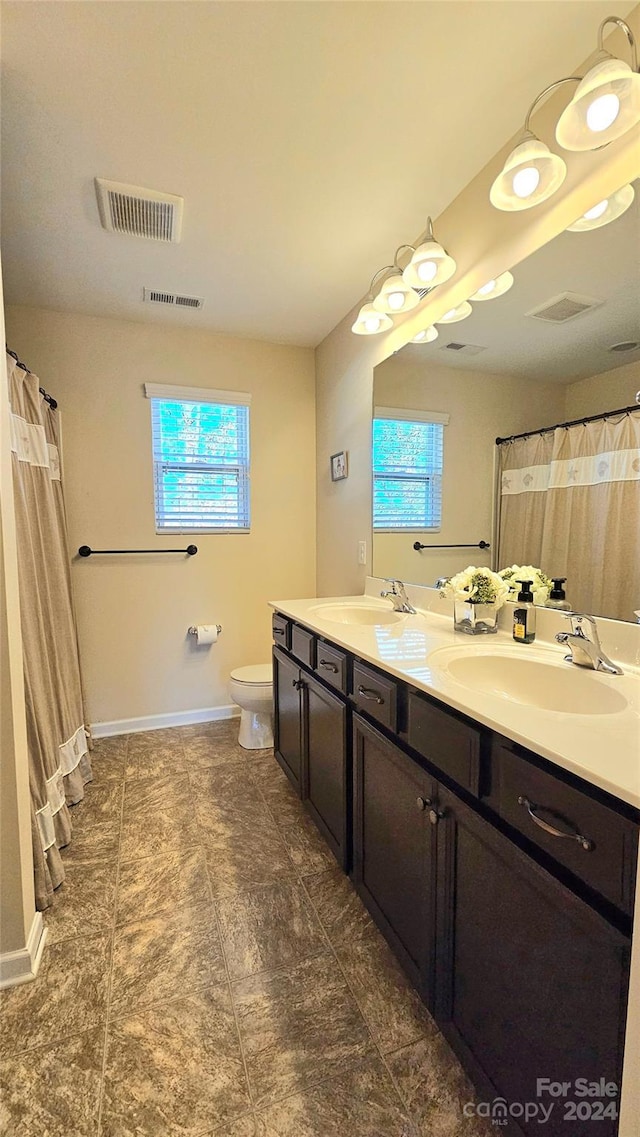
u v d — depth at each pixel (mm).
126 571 2811
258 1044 1104
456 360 1794
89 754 2576
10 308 2459
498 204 1227
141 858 1769
